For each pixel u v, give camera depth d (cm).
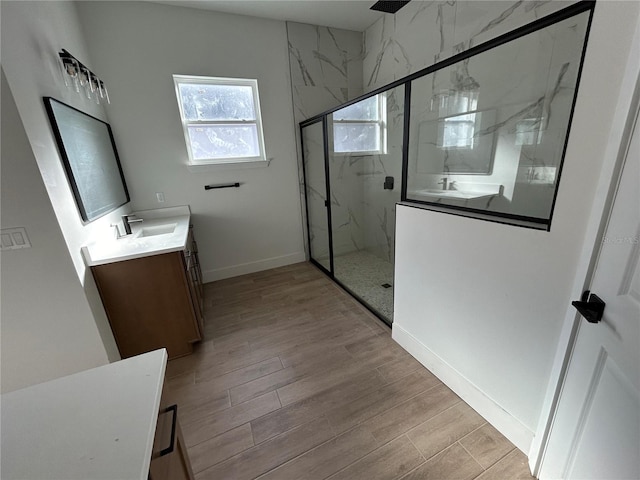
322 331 226
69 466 50
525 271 113
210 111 295
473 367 148
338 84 340
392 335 212
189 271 208
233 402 163
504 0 191
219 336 226
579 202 90
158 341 197
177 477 74
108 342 175
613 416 76
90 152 194
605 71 77
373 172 338
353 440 138
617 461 74
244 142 317
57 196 145
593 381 86
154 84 264
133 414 60
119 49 248
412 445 134
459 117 236
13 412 62
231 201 322
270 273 347
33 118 135
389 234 331
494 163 215
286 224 360
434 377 174
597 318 83
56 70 167
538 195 186
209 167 298
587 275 88
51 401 65
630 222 71
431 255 162
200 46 272
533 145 189
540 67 179
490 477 120
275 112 319
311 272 345
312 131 323
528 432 124
